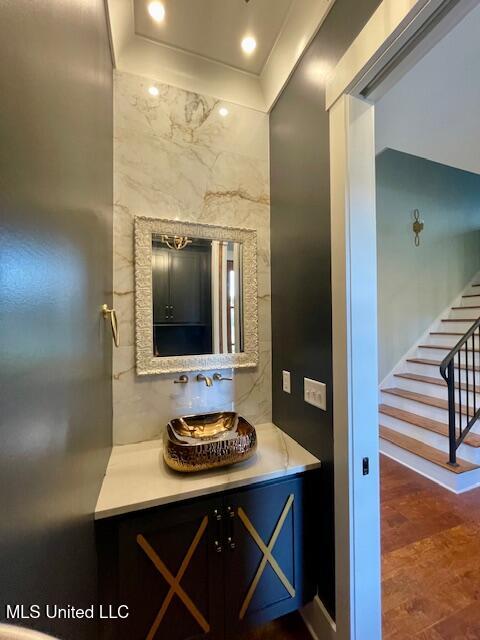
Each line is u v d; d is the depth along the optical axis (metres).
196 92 1.50
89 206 0.82
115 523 0.96
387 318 3.72
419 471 2.55
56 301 0.53
